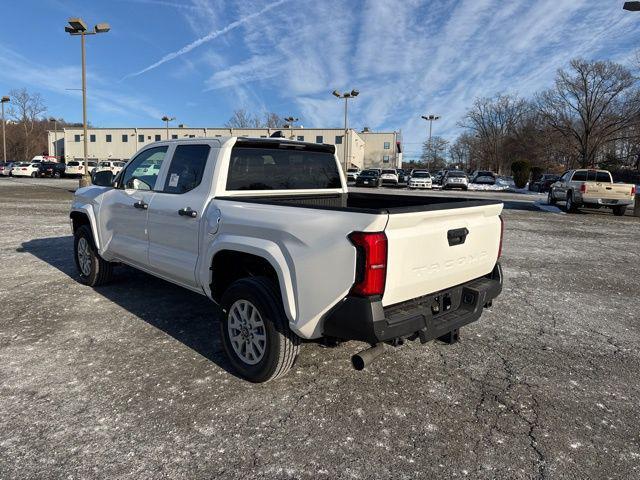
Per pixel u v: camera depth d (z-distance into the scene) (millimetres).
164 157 4566
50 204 17078
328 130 70625
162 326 4602
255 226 3342
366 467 2592
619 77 45375
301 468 2568
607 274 7617
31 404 3135
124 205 4930
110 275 5922
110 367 3703
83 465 2547
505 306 5676
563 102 48875
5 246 8680
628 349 4387
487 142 73750
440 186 41969
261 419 3031
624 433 2990
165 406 3152
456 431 2959
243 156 4094
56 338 4262
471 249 3529
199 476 2484
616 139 47719
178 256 4180
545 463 2664
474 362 3992
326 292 2914
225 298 3598
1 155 93375
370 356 2889
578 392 3512
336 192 5027
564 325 5023
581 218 17141
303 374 3684
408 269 2943
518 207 21781
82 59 21828
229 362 3830
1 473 2463
